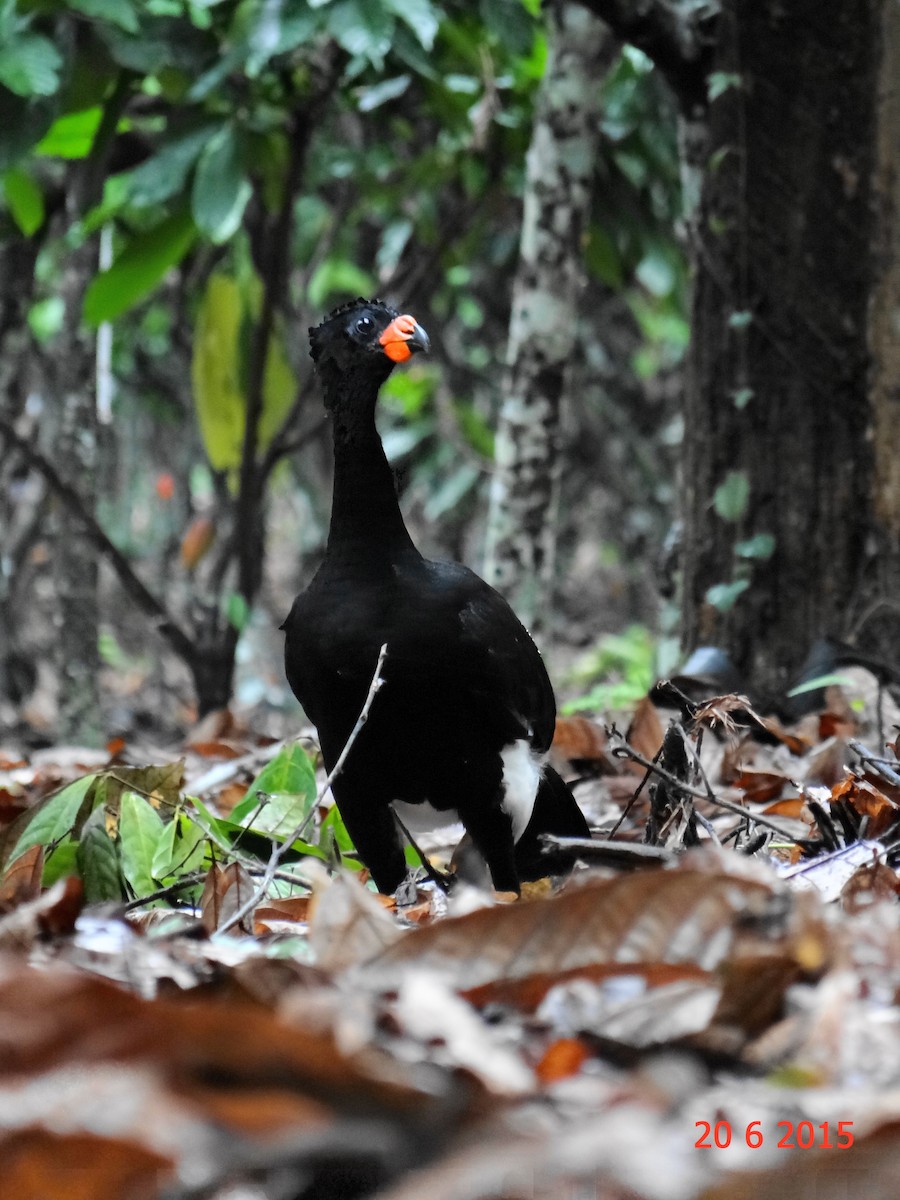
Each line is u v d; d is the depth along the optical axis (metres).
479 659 6.77
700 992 3.68
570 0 11.41
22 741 17.72
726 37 10.90
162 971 4.24
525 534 12.57
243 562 14.73
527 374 12.50
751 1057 3.52
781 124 10.84
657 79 14.36
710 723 7.27
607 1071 3.48
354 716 6.88
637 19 10.84
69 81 11.32
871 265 10.66
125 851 6.55
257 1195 3.02
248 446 14.41
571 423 24.62
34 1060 3.03
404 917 6.34
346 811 7.16
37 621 24.89
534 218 12.40
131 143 14.92
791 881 6.00
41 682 22.95
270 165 14.02
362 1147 2.95
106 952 4.46
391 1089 3.03
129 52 11.36
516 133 14.42
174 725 22.12
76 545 14.51
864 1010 3.83
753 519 11.03
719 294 11.20
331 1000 3.55
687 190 11.54
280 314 16.41
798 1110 3.17
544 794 7.63
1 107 11.02
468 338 23.06
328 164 15.73
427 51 11.25
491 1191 2.76
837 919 4.55
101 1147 2.75
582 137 12.23
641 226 15.19
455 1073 3.20
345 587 6.79
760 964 3.54
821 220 10.76
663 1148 2.88
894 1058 3.51
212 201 11.67
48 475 13.93
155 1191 2.82
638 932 3.92
